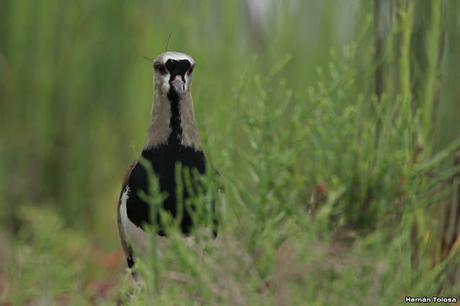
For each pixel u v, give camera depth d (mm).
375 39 10812
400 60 10469
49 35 19266
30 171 19188
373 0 10859
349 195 9695
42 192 19219
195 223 8914
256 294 8086
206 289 8242
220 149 10234
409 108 9781
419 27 10641
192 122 10016
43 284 9875
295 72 16094
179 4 17438
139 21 18578
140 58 18750
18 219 18547
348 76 9898
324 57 16078
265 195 9125
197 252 8797
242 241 8930
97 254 15125
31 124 19328
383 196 9688
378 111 9875
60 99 19438
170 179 9906
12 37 19281
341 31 16219
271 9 16766
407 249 9609
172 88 9812
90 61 19141
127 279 9234
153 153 9992
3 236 13469
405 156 9766
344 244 9641
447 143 11625
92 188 19547
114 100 19156
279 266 8320
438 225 10367
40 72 19281
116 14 18797
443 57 10719
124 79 19047
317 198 9742
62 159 19938
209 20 17047
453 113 11672
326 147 9734
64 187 19281
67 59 19312
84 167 19938
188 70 9875
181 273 8812
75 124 19891
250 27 17000
